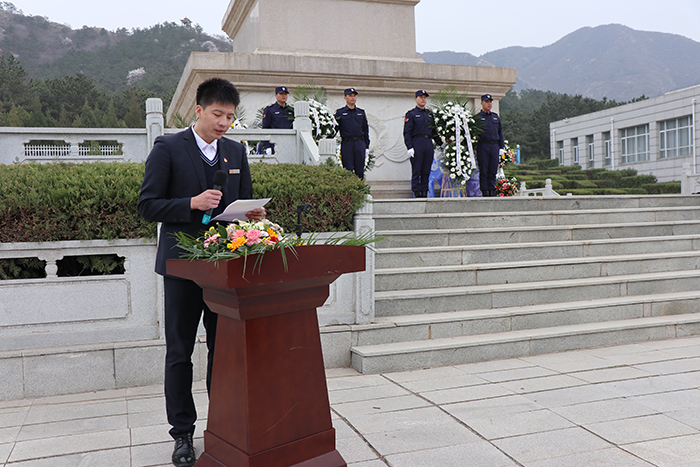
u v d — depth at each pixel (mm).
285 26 9656
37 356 3553
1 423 3070
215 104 2486
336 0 9930
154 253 3848
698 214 7508
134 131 5094
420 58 10523
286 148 5590
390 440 2748
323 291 2174
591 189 28781
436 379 3840
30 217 3609
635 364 4129
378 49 10234
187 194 2580
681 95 32969
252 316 1993
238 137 5449
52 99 50812
